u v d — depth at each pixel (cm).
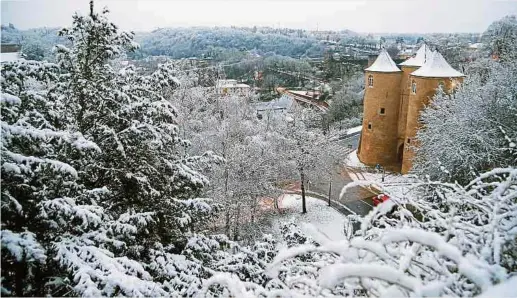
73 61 948
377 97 3656
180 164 1012
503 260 294
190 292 683
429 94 3067
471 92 2281
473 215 372
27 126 653
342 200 3052
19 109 720
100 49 953
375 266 212
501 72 2298
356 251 250
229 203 2267
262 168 2559
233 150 2500
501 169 348
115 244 684
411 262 268
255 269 789
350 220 381
